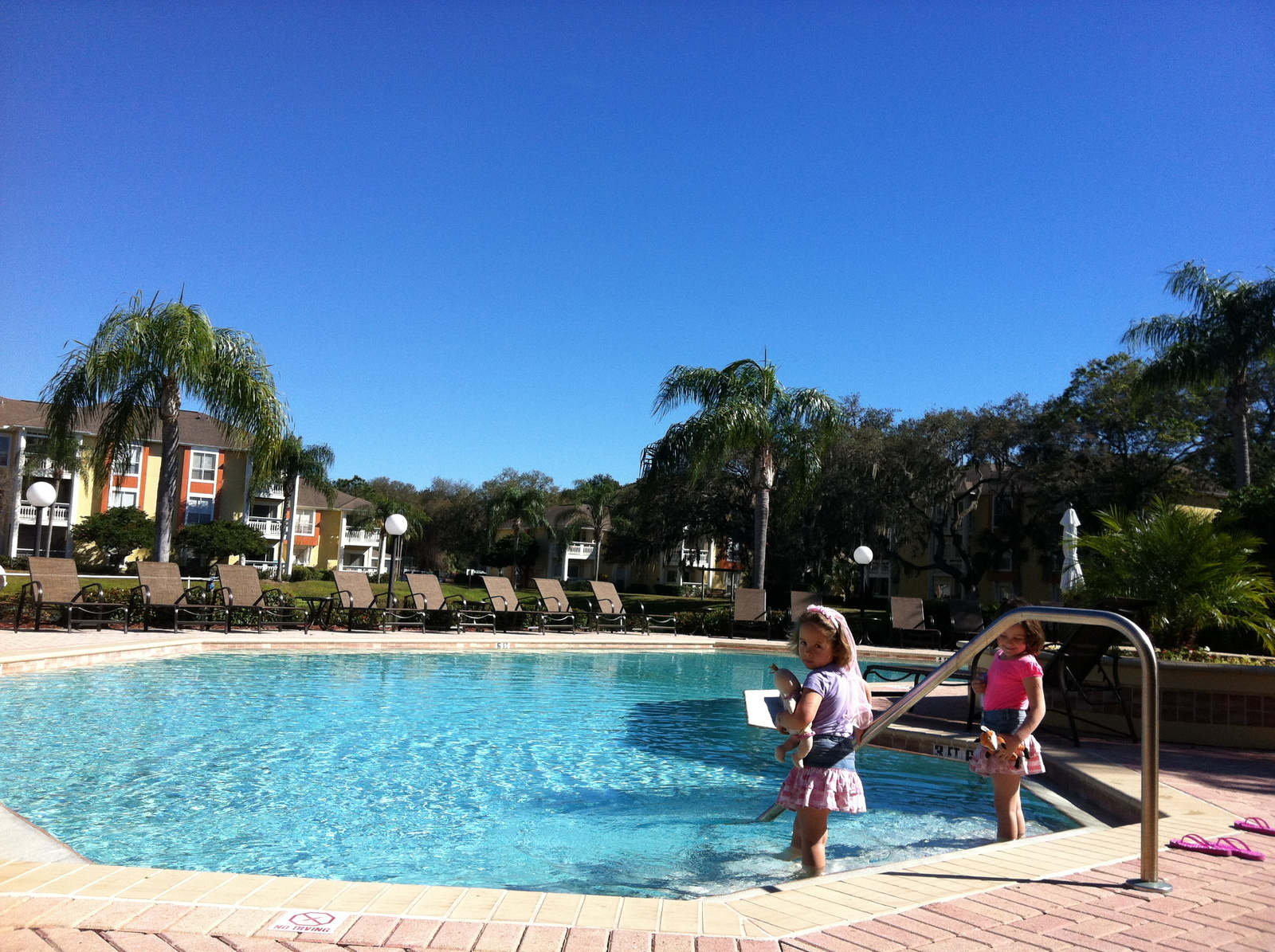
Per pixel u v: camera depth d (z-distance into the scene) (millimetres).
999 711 4547
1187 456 32219
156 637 13203
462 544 71312
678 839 4715
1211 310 24562
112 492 42469
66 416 18219
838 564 36156
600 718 9086
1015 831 4480
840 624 4008
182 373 18031
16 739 6656
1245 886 3295
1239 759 6840
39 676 9789
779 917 2830
